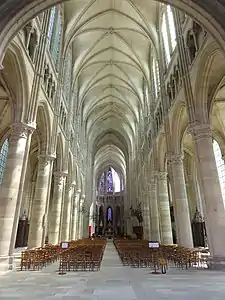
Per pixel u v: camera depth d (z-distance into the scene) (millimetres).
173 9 16438
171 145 17359
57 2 8742
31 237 14234
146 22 23562
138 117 38281
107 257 15805
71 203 27422
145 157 30016
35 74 13719
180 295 5316
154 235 23578
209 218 10250
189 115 13016
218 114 18906
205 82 12508
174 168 16562
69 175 27094
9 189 10539
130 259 11438
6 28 7645
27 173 28672
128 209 49094
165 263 8836
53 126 18078
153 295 5328
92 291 5773
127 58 30484
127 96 38719
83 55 28750
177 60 16250
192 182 27578
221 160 22703
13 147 11445
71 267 10375
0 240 9742
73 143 28547
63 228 24750
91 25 25406
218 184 10750
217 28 7750
